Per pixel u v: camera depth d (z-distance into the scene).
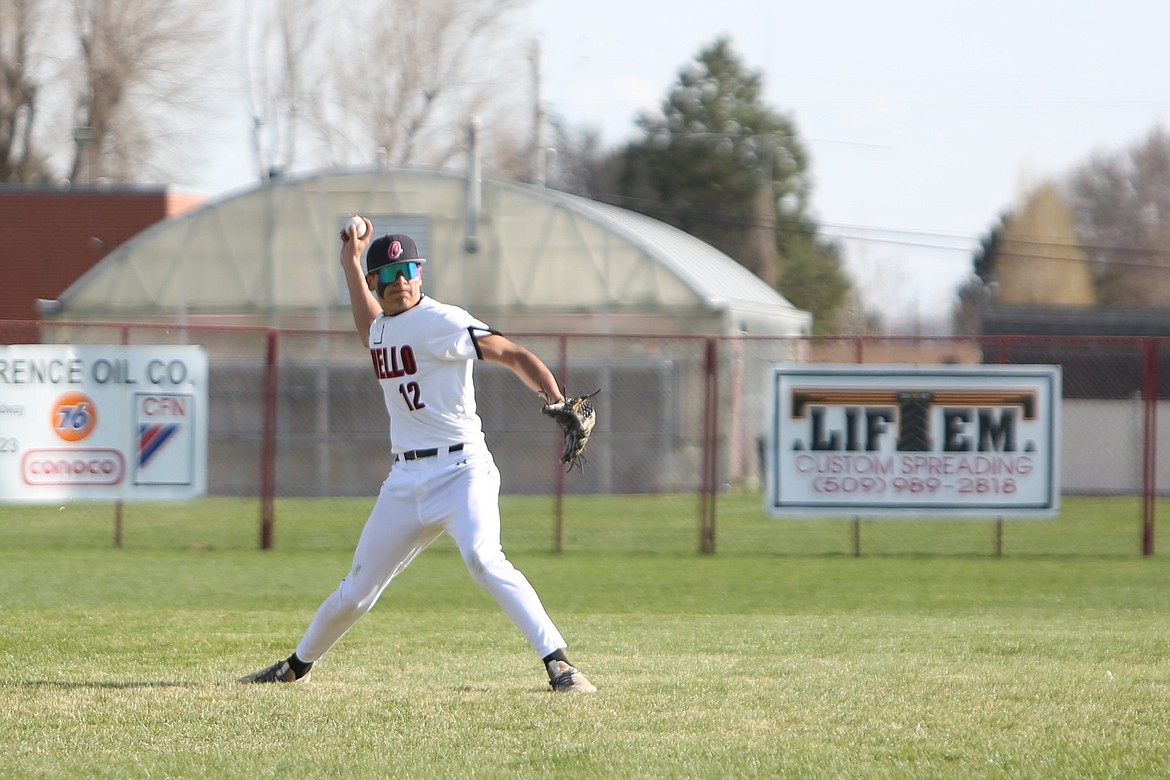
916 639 33.06
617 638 33.56
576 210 94.44
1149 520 61.00
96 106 168.12
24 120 172.00
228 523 73.19
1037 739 20.67
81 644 31.39
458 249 95.75
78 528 70.56
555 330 94.00
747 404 96.44
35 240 117.31
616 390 89.12
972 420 56.88
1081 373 98.44
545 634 24.02
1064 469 97.56
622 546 64.19
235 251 97.38
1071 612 42.53
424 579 51.03
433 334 23.23
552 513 78.75
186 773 19.05
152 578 50.62
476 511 23.62
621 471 88.31
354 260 25.03
